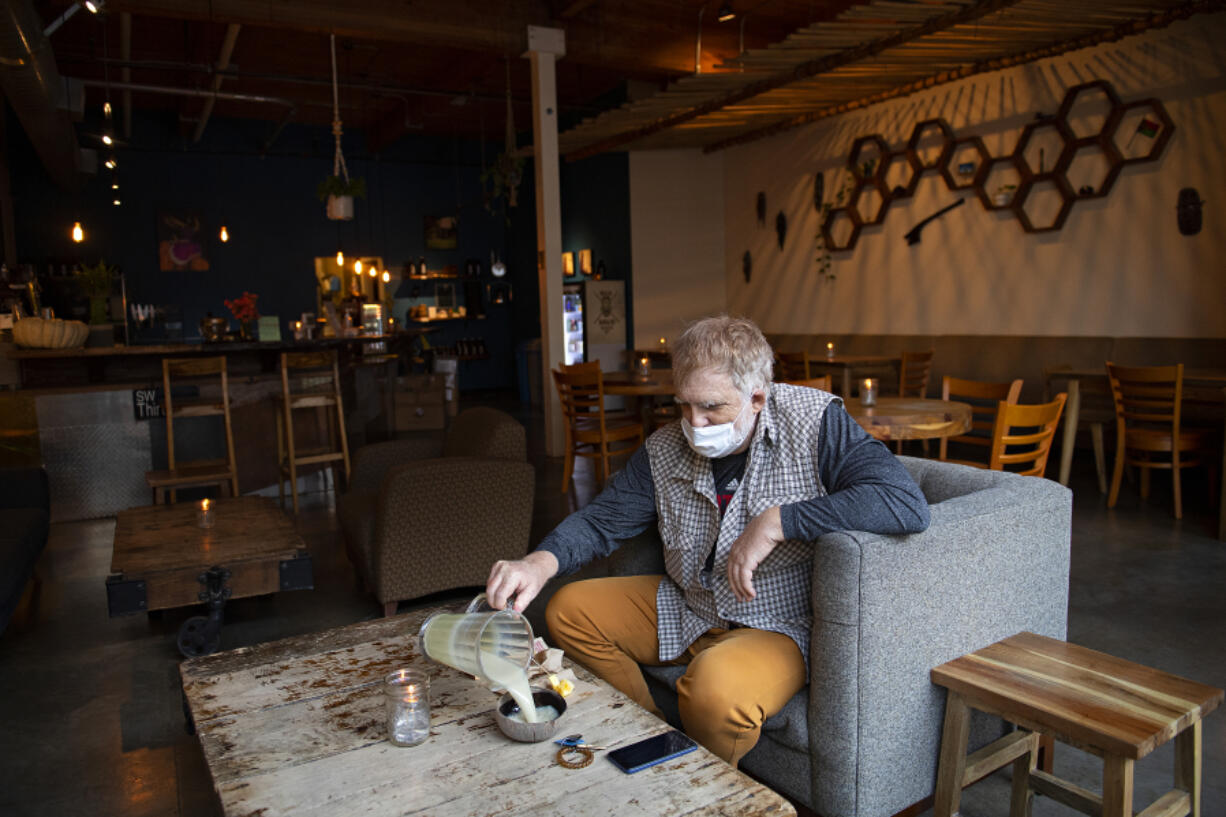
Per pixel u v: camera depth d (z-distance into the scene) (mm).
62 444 5723
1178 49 6098
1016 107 7258
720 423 1831
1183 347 6172
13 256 10656
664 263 11148
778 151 10102
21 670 3199
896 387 8164
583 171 12086
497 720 1441
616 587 2133
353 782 1267
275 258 12680
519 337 14344
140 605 3090
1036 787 1873
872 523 1701
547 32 7426
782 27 8680
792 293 10109
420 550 3498
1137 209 6469
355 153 13180
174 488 5367
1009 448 6832
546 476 6742
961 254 7902
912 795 1843
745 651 1787
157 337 11969
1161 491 5574
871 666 1721
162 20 8297
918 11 5375
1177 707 1569
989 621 1941
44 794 2330
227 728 1451
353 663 1739
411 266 13375
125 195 11711
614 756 1326
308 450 6566
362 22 6820
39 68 6258
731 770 1295
